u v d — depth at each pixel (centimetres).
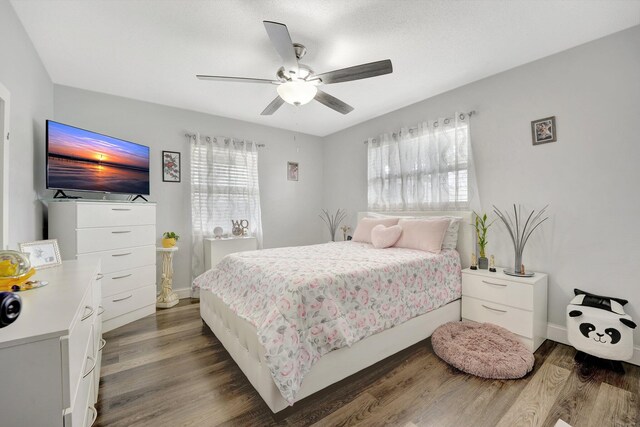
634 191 199
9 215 174
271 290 172
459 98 300
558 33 208
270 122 420
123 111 322
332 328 161
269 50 228
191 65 252
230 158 391
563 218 232
